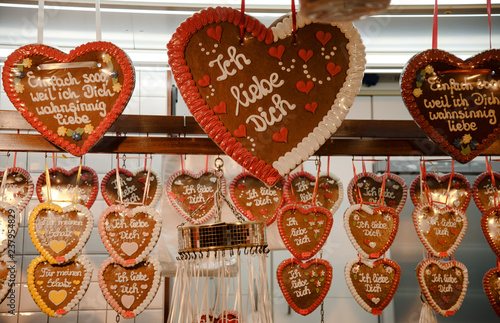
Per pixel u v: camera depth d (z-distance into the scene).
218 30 1.74
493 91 1.90
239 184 2.45
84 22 2.35
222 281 1.50
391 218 2.38
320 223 2.34
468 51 2.65
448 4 2.20
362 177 2.50
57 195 2.34
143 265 2.25
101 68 1.86
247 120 1.74
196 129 2.18
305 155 1.75
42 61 1.87
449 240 2.37
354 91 1.76
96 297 2.63
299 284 2.32
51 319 2.60
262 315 1.53
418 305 2.81
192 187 2.43
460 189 2.48
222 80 1.74
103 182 2.39
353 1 1.27
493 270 2.40
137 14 2.28
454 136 1.88
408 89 1.88
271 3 2.22
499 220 2.38
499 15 2.29
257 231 1.46
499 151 2.06
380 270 2.37
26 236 2.64
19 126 2.05
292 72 1.77
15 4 2.17
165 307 2.60
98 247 2.68
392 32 2.45
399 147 2.21
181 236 1.49
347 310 2.83
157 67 2.76
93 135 1.84
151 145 2.11
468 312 2.86
